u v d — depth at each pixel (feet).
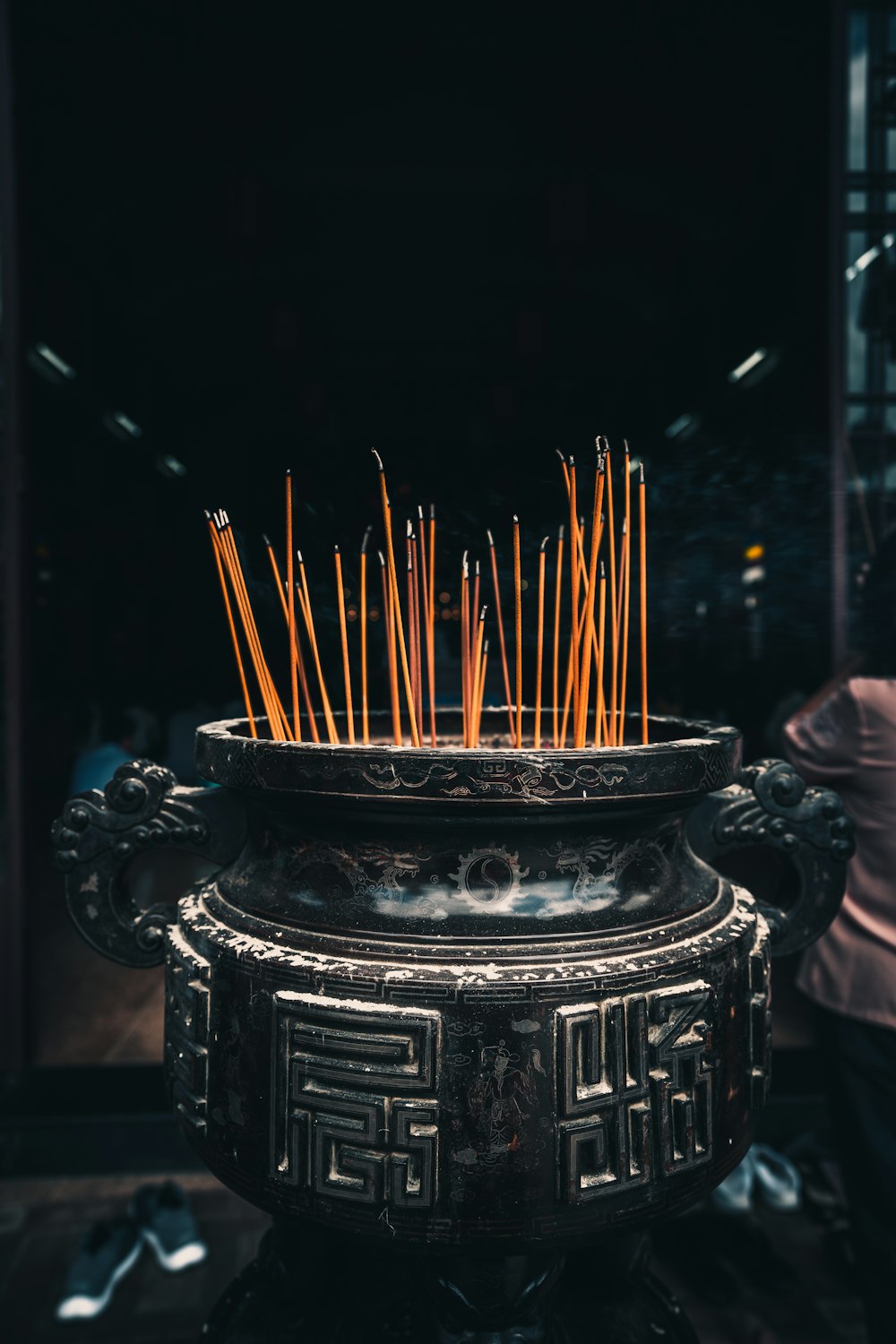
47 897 10.48
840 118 6.48
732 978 1.83
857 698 3.60
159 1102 6.16
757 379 9.48
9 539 6.47
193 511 17.29
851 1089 3.68
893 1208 3.54
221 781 1.89
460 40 8.26
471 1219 1.58
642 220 11.95
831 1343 4.14
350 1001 1.63
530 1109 1.58
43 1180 5.45
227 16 7.69
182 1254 4.65
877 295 6.47
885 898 3.60
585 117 9.61
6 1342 4.16
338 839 1.77
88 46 8.13
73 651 12.24
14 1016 6.47
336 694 2.98
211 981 1.83
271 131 9.92
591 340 15.37
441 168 10.85
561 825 1.69
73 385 12.69
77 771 7.46
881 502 6.30
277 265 14.05
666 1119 1.67
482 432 16.42
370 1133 1.60
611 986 1.63
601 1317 2.52
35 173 9.14
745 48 7.74
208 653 13.58
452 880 1.71
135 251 13.07
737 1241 4.71
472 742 2.27
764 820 2.25
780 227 8.64
